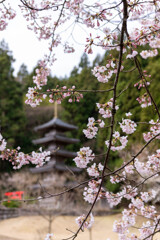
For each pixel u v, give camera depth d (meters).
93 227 12.15
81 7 2.33
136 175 6.23
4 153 2.62
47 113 23.45
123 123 2.41
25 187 15.05
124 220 2.58
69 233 11.30
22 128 23.89
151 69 7.88
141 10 2.16
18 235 12.41
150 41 2.13
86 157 2.38
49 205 12.99
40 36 2.54
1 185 15.99
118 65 2.11
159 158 2.68
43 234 11.91
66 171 14.45
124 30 1.99
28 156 2.65
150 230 2.59
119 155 7.95
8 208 14.70
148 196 2.59
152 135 2.68
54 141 17.80
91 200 2.51
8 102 24.45
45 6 2.52
